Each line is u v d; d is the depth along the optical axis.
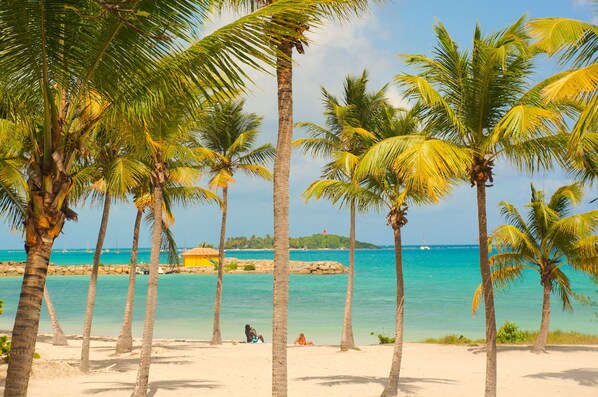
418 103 13.55
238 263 106.19
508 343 25.66
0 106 8.49
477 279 78.25
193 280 80.50
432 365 19.62
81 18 6.20
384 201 14.34
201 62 6.38
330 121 22.91
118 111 7.59
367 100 21.73
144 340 12.89
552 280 22.22
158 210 13.40
